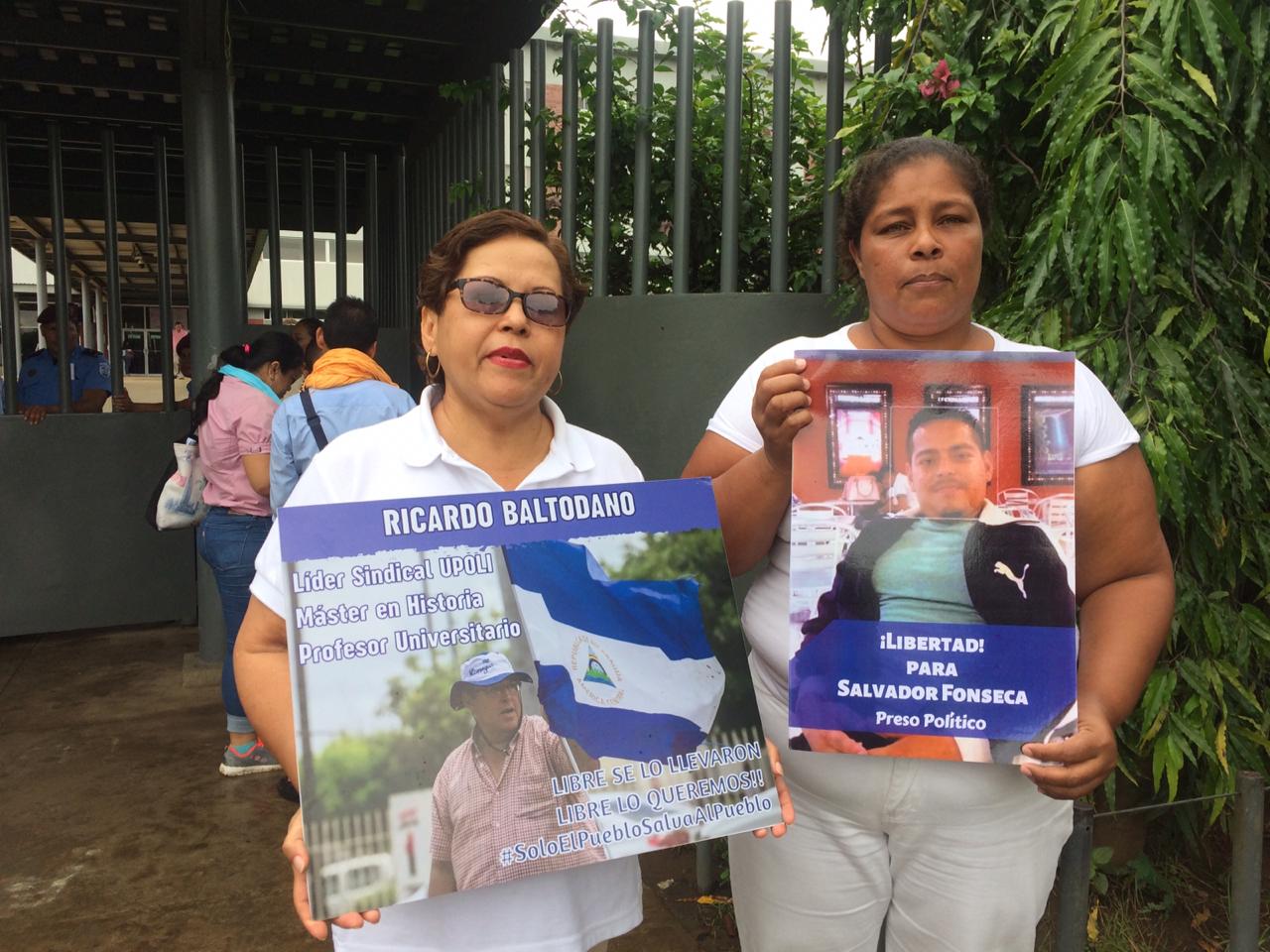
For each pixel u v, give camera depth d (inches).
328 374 122.9
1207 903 103.7
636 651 51.3
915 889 62.9
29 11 194.7
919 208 55.2
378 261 302.5
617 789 49.6
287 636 47.3
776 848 64.1
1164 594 59.2
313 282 271.0
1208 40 74.5
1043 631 54.6
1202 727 91.0
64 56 219.1
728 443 63.4
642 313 122.3
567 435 57.8
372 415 120.2
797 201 145.6
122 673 193.3
